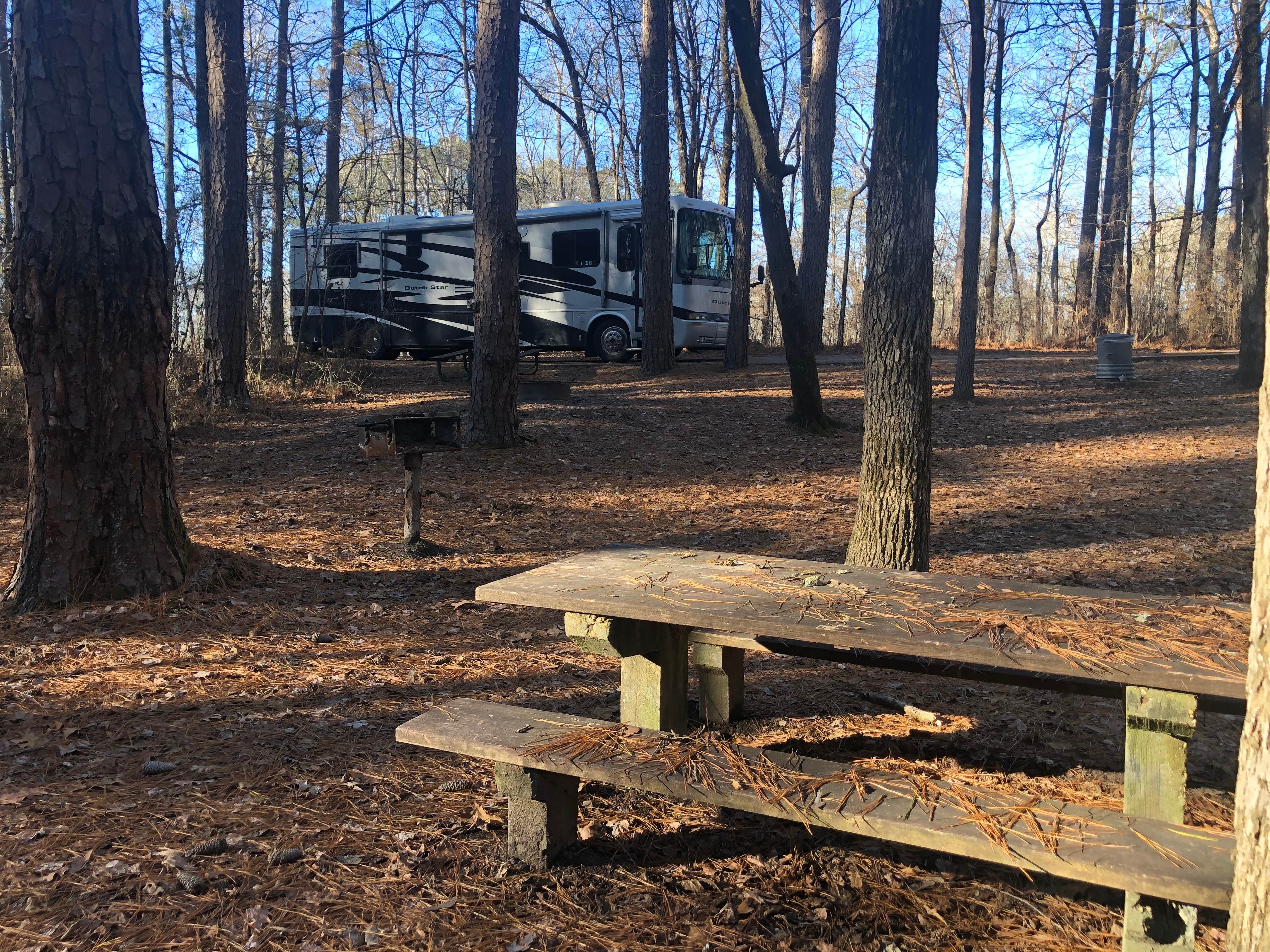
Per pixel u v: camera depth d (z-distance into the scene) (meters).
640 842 3.05
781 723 4.13
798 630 2.72
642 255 19.06
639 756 2.67
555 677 4.69
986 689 4.59
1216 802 3.34
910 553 5.72
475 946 2.48
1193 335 24.45
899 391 5.63
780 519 8.51
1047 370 17.62
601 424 12.51
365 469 9.81
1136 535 7.70
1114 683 3.23
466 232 20.34
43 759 3.66
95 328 5.35
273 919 2.60
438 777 3.53
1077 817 2.31
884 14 5.48
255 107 15.98
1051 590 3.26
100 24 5.15
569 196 47.91
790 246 12.09
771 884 2.79
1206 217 25.91
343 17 15.68
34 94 5.08
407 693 4.45
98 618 5.25
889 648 2.63
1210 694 2.30
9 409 10.59
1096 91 26.36
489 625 5.58
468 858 2.93
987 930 2.58
